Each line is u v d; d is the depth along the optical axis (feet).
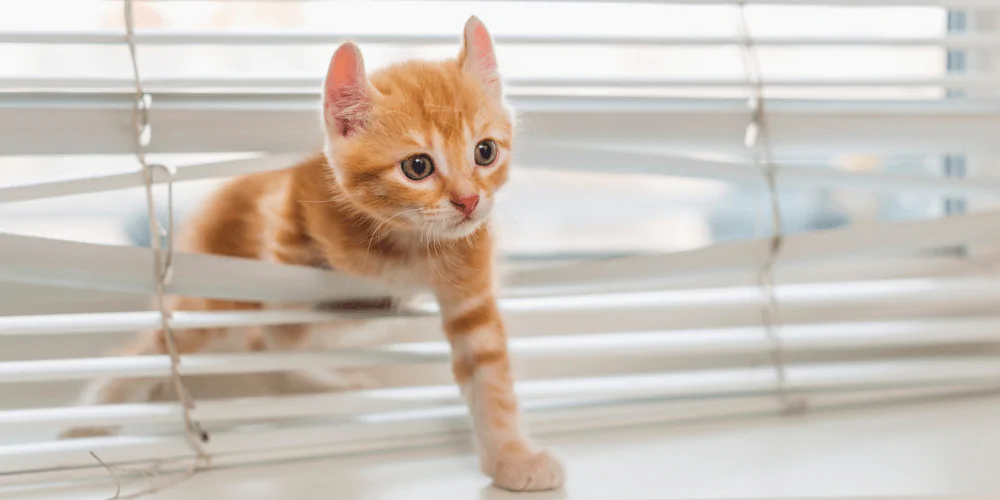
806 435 2.61
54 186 2.47
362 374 2.77
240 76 2.56
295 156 2.57
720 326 2.85
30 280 2.46
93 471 2.47
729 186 2.90
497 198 2.53
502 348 2.54
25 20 2.61
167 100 2.53
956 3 2.68
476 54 2.51
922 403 2.75
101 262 2.47
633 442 2.60
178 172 2.50
